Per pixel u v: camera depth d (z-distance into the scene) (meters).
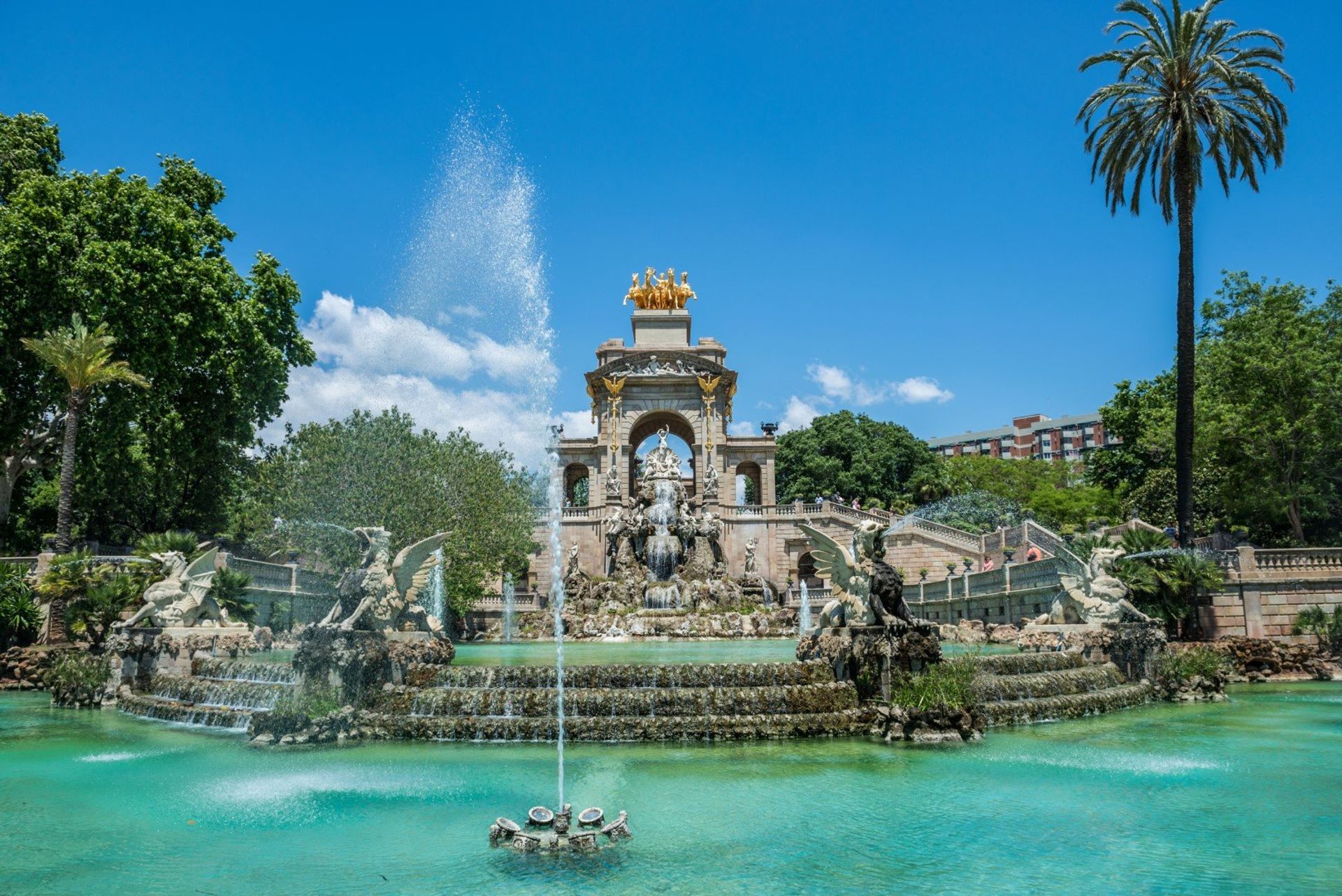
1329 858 12.23
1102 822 13.98
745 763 17.97
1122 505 65.62
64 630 36.41
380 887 11.22
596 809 13.62
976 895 10.85
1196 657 28.52
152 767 17.84
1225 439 45.75
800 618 56.62
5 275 39.03
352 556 43.31
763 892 10.97
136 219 42.59
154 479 51.72
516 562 56.78
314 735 19.72
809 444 107.56
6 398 40.75
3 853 12.66
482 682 21.75
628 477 85.38
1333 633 34.53
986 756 18.59
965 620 45.69
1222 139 38.72
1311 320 46.41
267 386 50.59
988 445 197.25
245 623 31.92
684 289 96.19
